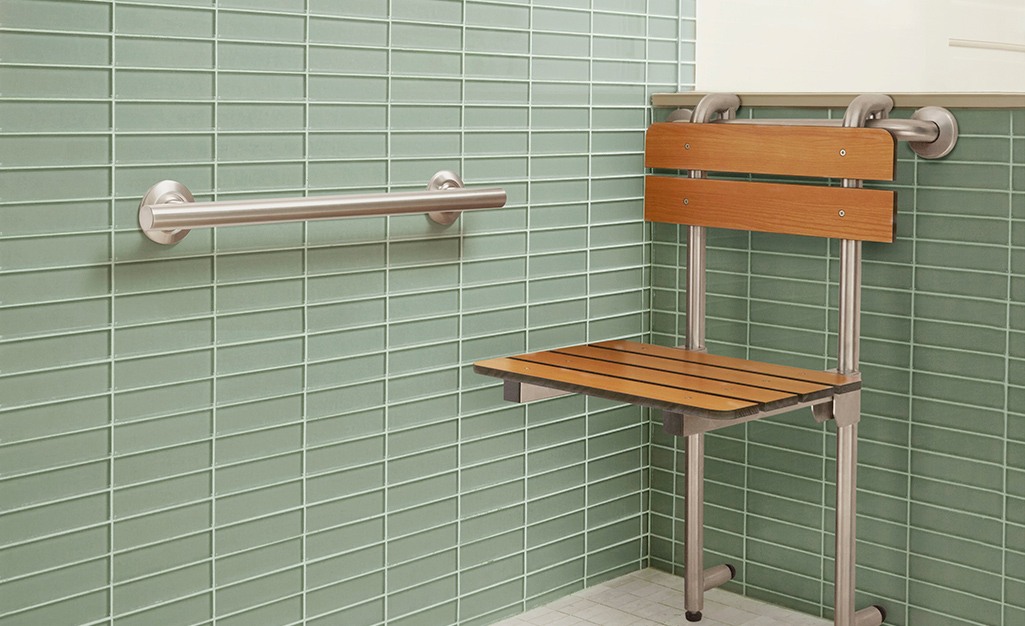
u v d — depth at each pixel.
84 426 1.48
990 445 1.81
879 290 1.93
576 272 2.14
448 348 1.93
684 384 1.70
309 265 1.71
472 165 1.93
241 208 1.50
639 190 2.25
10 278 1.40
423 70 1.84
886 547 1.96
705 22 2.30
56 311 1.44
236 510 1.66
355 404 1.80
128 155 1.49
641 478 2.31
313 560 1.77
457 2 1.88
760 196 1.94
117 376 1.51
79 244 1.46
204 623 1.64
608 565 2.28
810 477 2.07
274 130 1.65
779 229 1.92
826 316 2.02
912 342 1.90
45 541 1.46
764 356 2.12
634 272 2.26
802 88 2.30
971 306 1.82
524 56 1.99
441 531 1.95
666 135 2.09
